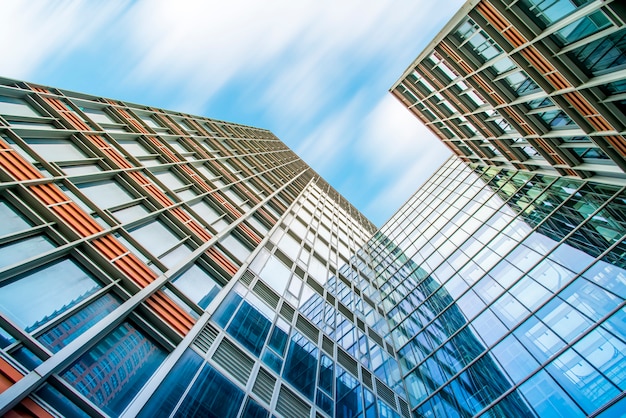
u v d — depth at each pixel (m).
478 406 14.55
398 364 20.62
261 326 13.84
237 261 16.19
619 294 13.20
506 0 17.61
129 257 10.80
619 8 12.72
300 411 11.65
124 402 7.67
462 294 21.31
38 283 8.05
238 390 10.30
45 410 6.25
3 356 6.22
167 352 9.64
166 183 17.20
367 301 26.70
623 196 17.23
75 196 11.26
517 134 24.75
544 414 12.34
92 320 8.43
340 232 39.28
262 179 32.41
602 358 12.08
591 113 17.09
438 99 31.38
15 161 10.05
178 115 30.06
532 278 17.61
